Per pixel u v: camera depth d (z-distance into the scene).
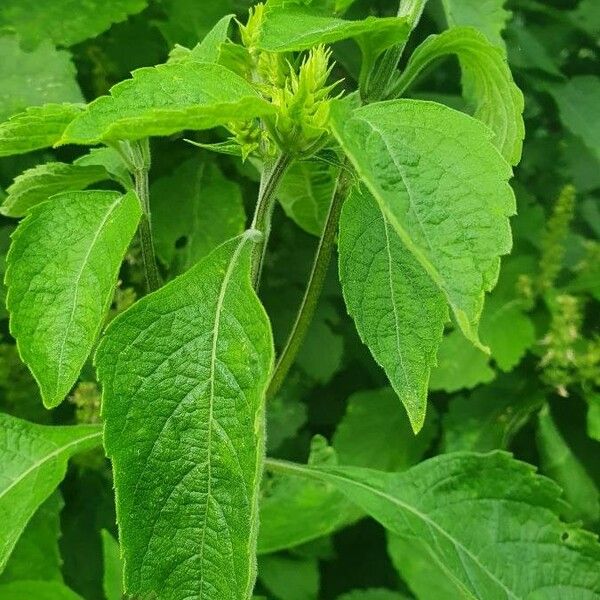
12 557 0.40
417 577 0.47
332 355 0.50
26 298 0.21
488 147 0.18
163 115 0.17
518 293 0.52
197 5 0.43
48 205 0.22
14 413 0.44
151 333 0.20
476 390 0.54
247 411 0.19
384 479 0.31
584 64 0.60
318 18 0.21
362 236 0.21
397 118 0.18
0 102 0.40
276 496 0.43
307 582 0.49
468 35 0.23
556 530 0.31
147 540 0.19
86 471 0.48
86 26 0.42
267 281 0.50
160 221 0.45
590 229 0.66
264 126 0.23
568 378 0.51
